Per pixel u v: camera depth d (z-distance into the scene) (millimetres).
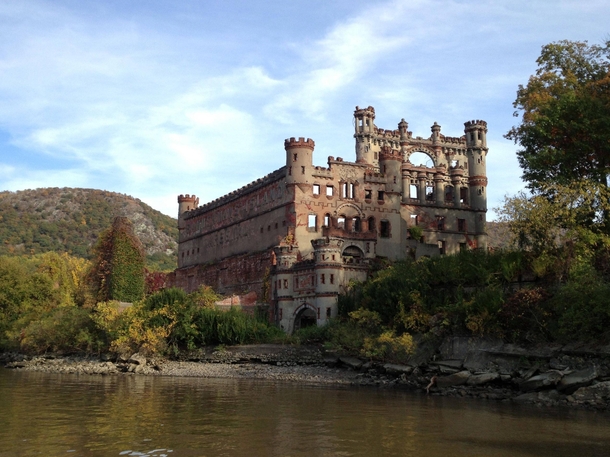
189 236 121000
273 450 27781
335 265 75875
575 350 48469
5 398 43781
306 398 44750
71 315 84375
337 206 89812
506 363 51812
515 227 60344
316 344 69938
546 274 57250
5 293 99625
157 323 73375
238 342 73000
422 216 100500
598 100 61812
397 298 64062
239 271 98938
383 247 91688
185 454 26922
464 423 35094
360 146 113375
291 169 88688
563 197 58812
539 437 31547
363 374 59531
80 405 40500
